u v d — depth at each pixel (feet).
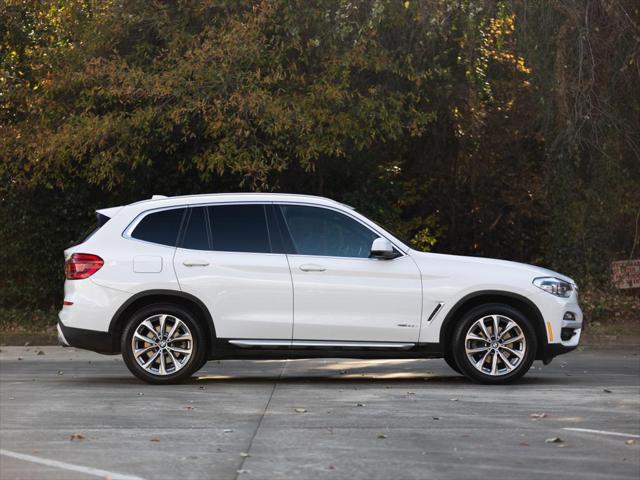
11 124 67.05
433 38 62.64
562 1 62.18
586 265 67.72
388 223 71.82
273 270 38.96
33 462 23.89
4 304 70.44
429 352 39.19
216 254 39.27
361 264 39.14
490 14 64.13
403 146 72.54
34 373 44.75
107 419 30.22
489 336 39.32
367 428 28.48
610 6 62.28
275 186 66.33
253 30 58.85
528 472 22.79
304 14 59.77
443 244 80.07
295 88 61.82
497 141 76.18
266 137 60.80
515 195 79.30
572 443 26.21
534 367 46.98
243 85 58.65
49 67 65.21
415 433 27.66
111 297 38.99
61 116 64.59
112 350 39.27
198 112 58.95
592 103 64.28
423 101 67.56
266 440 26.63
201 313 39.27
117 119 59.62
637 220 70.38
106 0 63.31
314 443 26.20
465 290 39.06
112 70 59.21
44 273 70.23
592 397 35.17
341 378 42.50
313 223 39.68
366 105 60.39
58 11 67.87
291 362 50.26
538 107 68.85
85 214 70.08
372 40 59.93
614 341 60.23
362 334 38.93
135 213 39.83
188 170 68.44
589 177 67.46
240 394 36.14
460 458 24.27
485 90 71.10
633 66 64.34
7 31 67.41
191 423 29.43
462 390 37.37
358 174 70.08
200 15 62.49
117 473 22.68
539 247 81.15
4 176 68.28
